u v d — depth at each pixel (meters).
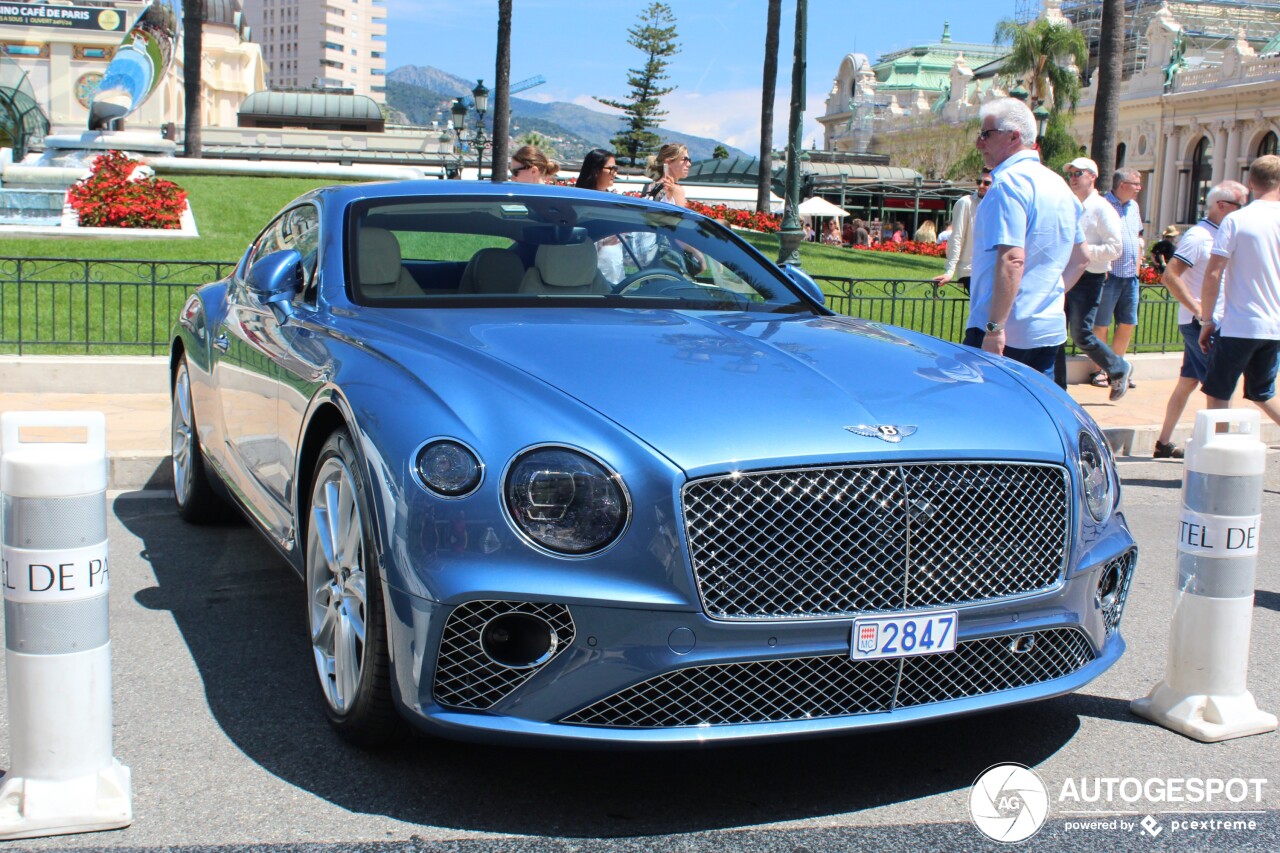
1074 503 2.99
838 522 2.67
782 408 2.83
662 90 74.25
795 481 2.67
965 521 2.79
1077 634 3.02
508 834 2.66
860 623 2.67
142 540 5.27
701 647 2.60
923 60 94.56
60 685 2.66
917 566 2.73
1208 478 3.36
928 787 2.97
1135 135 65.88
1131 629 4.38
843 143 96.00
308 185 24.83
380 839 2.63
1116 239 9.21
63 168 20.81
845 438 2.75
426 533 2.64
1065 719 3.46
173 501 6.08
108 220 17.12
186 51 29.14
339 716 3.07
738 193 37.41
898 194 54.94
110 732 2.76
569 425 2.69
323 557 3.24
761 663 2.64
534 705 2.62
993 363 3.53
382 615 2.79
